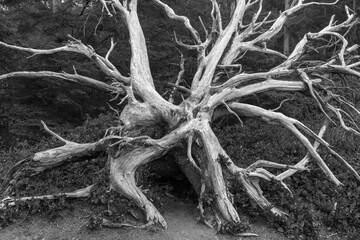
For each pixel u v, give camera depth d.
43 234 5.37
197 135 5.97
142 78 6.81
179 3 12.66
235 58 8.50
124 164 5.80
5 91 11.09
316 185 6.74
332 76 12.40
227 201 5.63
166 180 7.00
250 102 10.37
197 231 5.51
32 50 7.00
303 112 11.56
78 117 11.68
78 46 7.15
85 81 7.27
